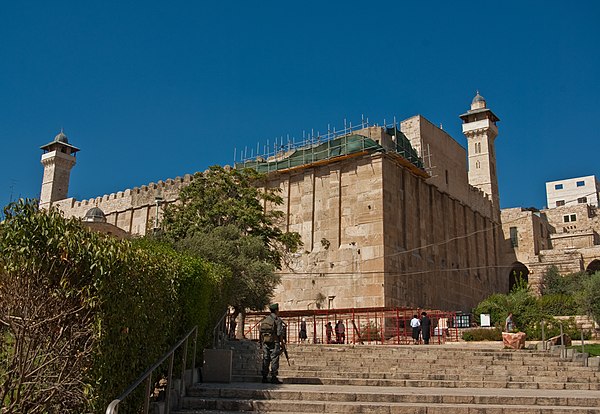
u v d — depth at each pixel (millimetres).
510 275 73625
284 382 15477
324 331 43062
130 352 9094
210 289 15117
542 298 42719
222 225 37219
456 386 15406
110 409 6605
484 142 76562
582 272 63094
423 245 50781
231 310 36125
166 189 63719
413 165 50312
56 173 86750
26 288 8086
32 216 8156
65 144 87250
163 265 11102
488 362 19047
